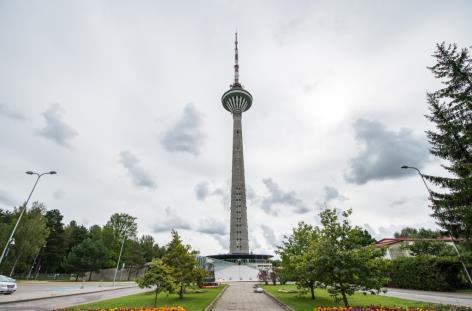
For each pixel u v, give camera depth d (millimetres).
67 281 65312
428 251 46250
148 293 31359
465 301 23875
